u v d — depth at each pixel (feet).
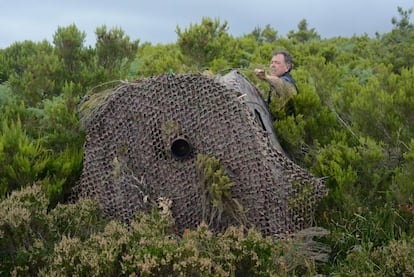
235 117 16.49
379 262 14.30
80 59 26.81
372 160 18.70
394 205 17.97
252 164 16.33
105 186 17.19
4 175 16.55
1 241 12.42
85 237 14.15
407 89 21.33
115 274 11.35
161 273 11.14
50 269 11.57
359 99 21.42
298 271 14.44
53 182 17.11
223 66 28.60
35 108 22.97
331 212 17.89
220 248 12.35
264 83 24.81
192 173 16.66
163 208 16.25
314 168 19.17
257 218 16.31
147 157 16.99
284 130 20.47
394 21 45.39
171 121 16.79
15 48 38.75
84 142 18.80
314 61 25.09
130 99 17.04
